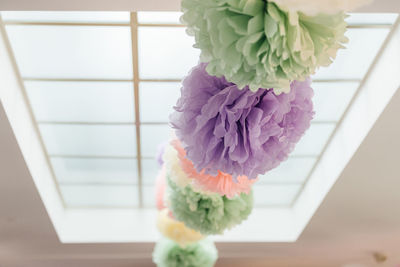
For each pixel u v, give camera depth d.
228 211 2.57
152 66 3.41
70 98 3.70
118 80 3.54
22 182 3.94
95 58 3.32
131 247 5.19
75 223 5.16
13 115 3.26
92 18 2.97
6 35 3.04
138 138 4.21
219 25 1.11
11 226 4.74
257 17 1.08
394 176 4.00
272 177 4.84
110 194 5.09
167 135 4.17
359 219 4.81
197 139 1.35
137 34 3.11
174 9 2.38
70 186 4.90
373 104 3.35
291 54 1.09
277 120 1.31
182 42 3.19
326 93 3.71
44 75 3.43
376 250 5.59
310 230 5.00
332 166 4.13
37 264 5.59
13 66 3.27
